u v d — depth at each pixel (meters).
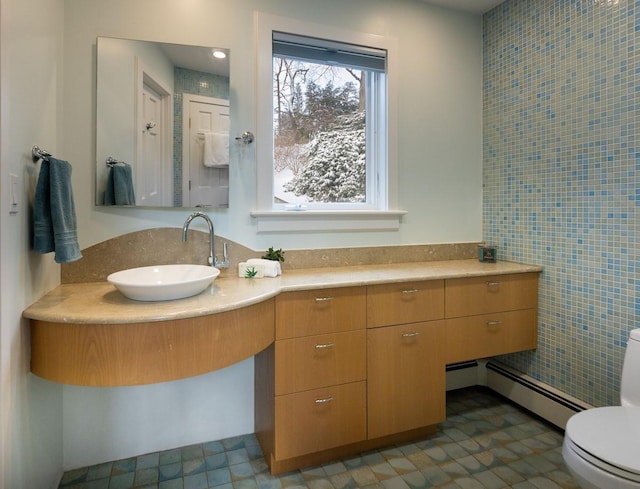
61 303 1.35
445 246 2.45
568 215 2.00
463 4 2.39
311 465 1.73
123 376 1.22
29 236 1.30
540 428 2.03
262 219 2.00
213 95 1.88
